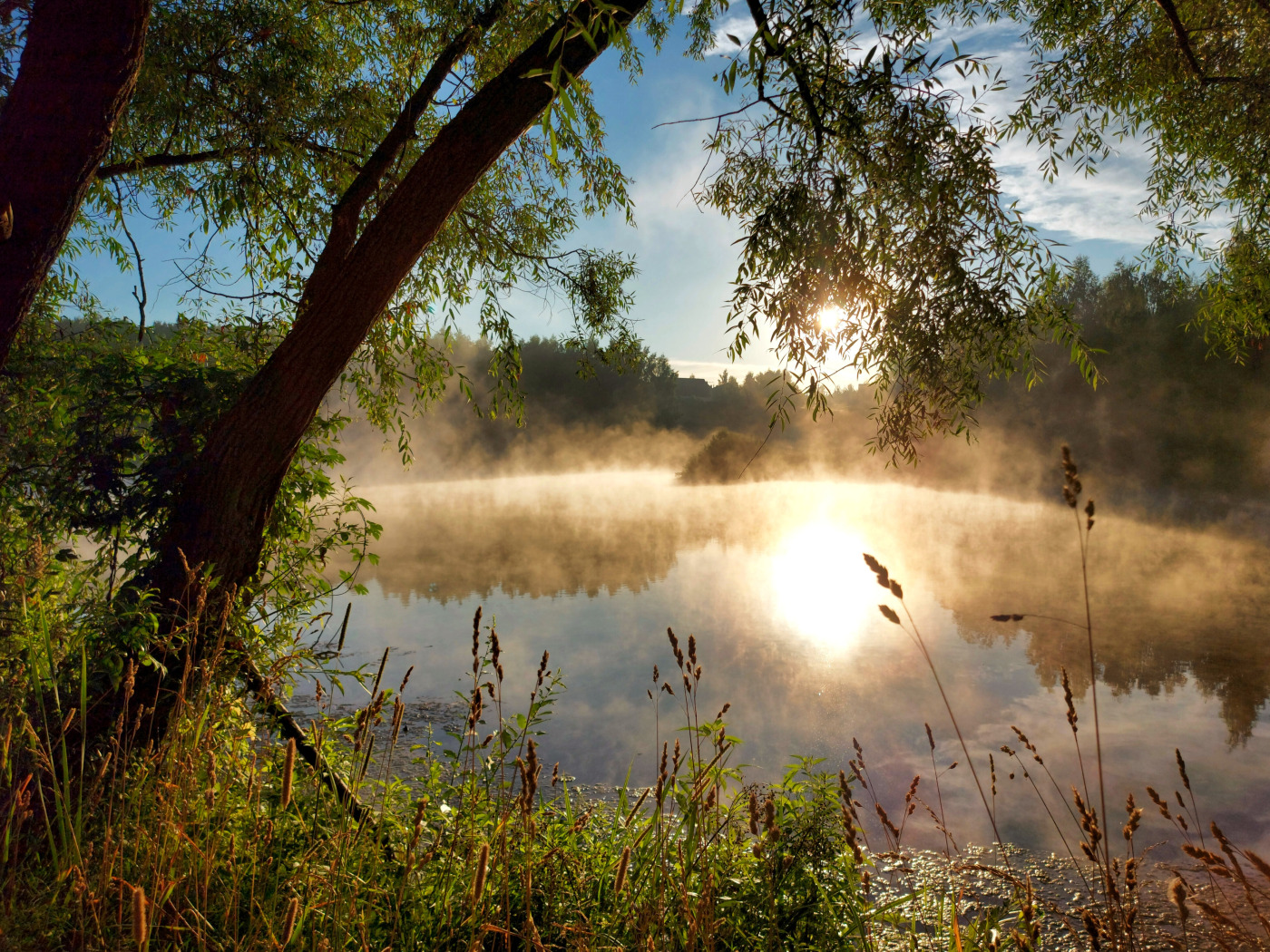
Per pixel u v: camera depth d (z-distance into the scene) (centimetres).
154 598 291
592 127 585
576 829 275
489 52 500
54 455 325
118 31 250
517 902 230
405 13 521
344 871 196
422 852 249
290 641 338
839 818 284
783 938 238
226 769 224
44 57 246
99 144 255
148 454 338
